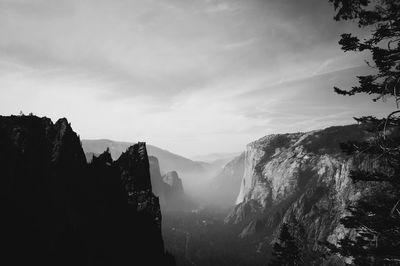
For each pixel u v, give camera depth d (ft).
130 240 202.49
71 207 173.78
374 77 47.52
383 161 46.37
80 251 150.61
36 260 130.31
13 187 145.69
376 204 56.44
